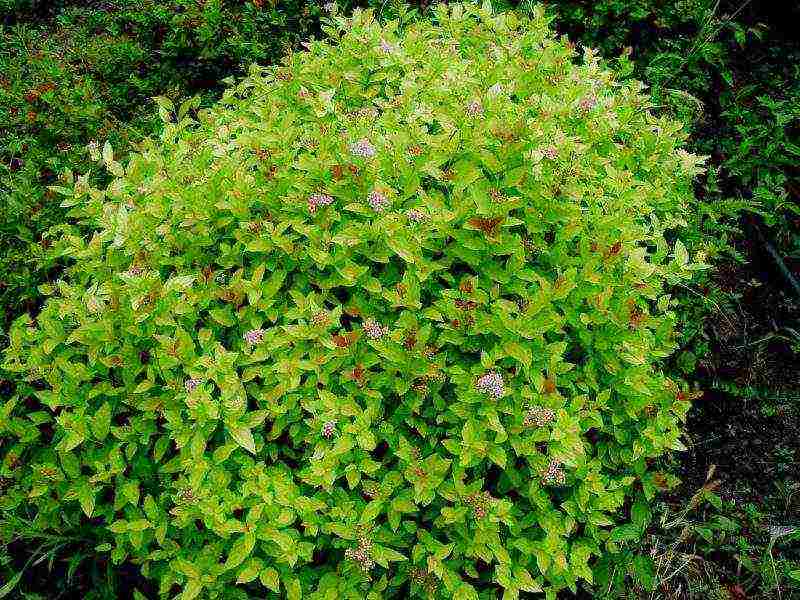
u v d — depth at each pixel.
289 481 0.88
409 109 1.05
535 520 0.94
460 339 0.92
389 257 0.98
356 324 0.93
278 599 0.92
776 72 1.66
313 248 0.92
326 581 0.88
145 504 0.88
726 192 1.55
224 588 0.89
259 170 0.99
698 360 1.36
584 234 0.98
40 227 1.33
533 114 1.07
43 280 1.29
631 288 0.99
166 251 0.96
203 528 0.94
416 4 1.69
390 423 0.93
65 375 0.94
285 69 1.22
